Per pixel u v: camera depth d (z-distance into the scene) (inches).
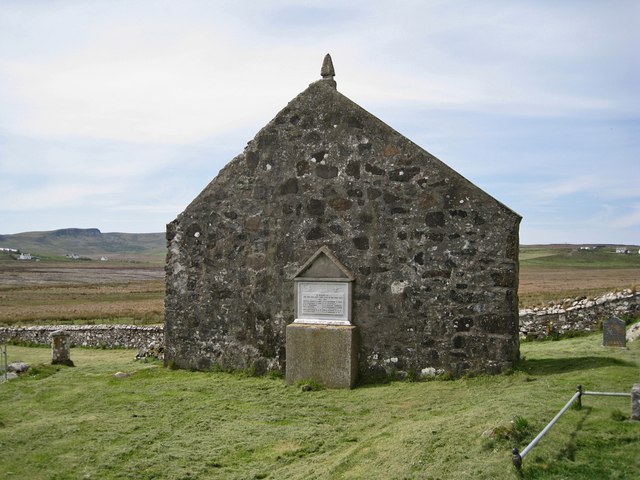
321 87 495.5
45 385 488.7
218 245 512.4
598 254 5103.3
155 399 428.8
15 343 987.9
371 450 291.4
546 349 571.5
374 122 475.2
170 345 523.2
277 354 487.5
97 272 4665.4
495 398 347.6
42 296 2265.0
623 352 501.0
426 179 456.4
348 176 478.3
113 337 938.1
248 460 314.2
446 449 265.6
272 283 493.7
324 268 467.8
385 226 464.8
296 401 411.5
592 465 235.5
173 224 526.3
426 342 449.1
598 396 320.5
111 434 358.0
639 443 250.2
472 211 443.8
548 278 2810.0
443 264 448.8
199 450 329.4
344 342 444.1
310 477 277.3
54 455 328.8
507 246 434.6
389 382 448.8
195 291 517.0
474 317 439.2
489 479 229.3
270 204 499.5
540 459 239.0
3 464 317.1
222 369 504.1
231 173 513.0
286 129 500.4
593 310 704.4
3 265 5300.2
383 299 460.4
